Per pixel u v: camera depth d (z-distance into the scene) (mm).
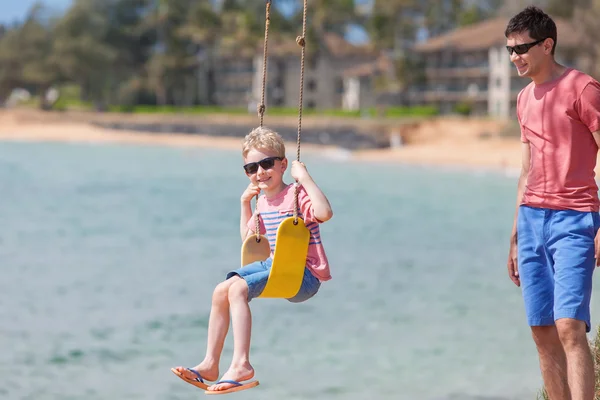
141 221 60938
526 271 10508
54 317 29375
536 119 10383
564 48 154250
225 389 8641
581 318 9875
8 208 69562
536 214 10422
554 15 152250
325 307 31031
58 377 21969
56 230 55594
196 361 23703
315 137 165500
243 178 103375
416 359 23547
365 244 49125
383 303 31672
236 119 187625
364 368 22609
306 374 22234
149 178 102250
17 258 43344
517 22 10219
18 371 22578
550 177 10281
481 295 33156
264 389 20891
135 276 38062
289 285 9297
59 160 133125
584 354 9836
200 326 28109
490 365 22797
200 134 191000
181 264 41719
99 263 41812
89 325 28078
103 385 21359
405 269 39938
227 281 9320
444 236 52812
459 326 27609
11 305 31312
